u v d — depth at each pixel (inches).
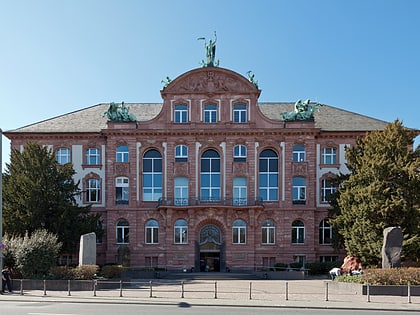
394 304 910.4
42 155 1871.3
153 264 2055.9
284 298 1004.6
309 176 2092.8
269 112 2327.8
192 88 2124.8
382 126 2166.6
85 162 2161.7
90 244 1371.8
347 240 1617.9
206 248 2060.8
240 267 2025.1
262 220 2079.2
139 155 2116.1
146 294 1075.3
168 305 896.9
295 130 2096.5
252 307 872.9
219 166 2110.0
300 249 2054.6
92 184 2158.0
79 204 2130.9
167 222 2047.2
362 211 1508.4
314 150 2107.5
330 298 1005.8
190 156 2101.4
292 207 2074.3
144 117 2287.2
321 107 2384.4
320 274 1872.5
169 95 2129.7
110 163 2111.2
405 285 1083.9
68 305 889.5
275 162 2117.4
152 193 2112.5
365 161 1598.2
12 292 1111.6
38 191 1781.5
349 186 1643.7
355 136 2130.9
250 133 2098.9
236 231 2059.5
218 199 2064.5
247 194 2082.9
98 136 2166.6
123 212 2086.6
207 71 2124.8
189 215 2044.8
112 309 827.4
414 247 1397.6
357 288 1106.7
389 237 1262.3
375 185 1508.4
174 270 2012.8
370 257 1489.9
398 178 1514.5
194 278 1688.0
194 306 880.9
